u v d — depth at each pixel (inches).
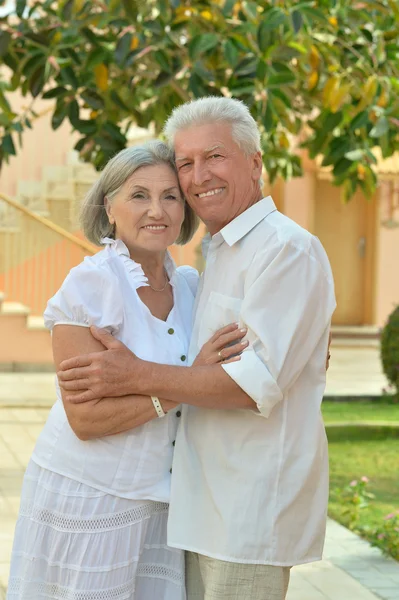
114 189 103.0
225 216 101.1
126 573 101.2
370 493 229.1
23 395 359.6
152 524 104.0
